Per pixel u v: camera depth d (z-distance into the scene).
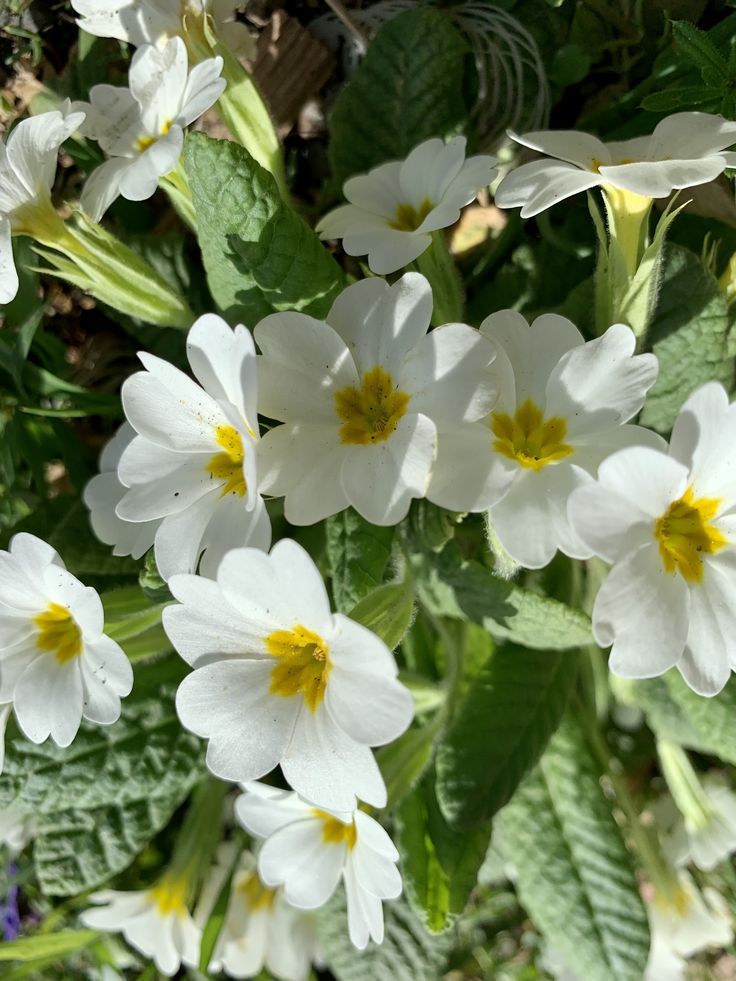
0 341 0.17
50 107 0.18
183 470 0.11
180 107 0.13
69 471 0.19
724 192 0.16
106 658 0.12
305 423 0.11
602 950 0.17
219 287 0.14
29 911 0.23
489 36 0.17
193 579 0.10
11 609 0.13
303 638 0.10
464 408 0.10
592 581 0.17
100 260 0.14
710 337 0.15
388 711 0.09
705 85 0.15
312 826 0.14
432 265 0.14
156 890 0.18
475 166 0.13
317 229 0.14
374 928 0.12
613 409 0.11
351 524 0.13
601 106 0.18
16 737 0.16
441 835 0.16
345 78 0.19
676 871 0.20
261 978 0.22
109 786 0.16
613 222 0.12
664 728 0.19
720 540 0.10
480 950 0.25
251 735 0.10
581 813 0.18
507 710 0.16
